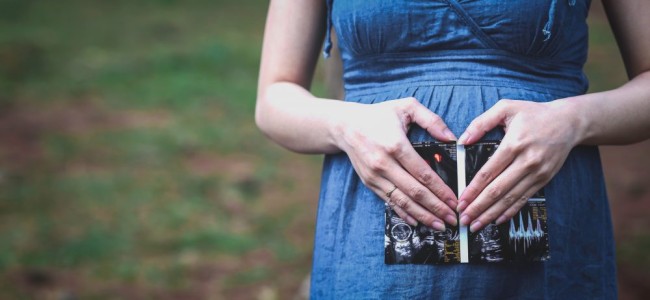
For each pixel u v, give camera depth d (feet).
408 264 4.68
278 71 5.47
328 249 5.05
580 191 4.84
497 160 4.46
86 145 24.70
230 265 15.92
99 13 48.47
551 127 4.49
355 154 4.70
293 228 18.19
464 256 4.60
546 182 4.53
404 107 4.70
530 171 4.45
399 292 4.69
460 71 4.83
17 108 28.73
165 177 21.80
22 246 16.44
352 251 4.87
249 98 31.40
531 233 4.58
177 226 18.15
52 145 24.49
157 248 16.75
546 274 4.65
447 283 4.64
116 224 17.99
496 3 4.75
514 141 4.44
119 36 42.19
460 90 4.81
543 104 4.61
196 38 42.96
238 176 22.11
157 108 29.78
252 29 46.98
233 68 36.52
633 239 15.75
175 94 31.53
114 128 26.89
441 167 4.61
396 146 4.51
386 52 4.99
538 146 4.43
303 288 13.99
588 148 4.95
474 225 4.54
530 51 4.83
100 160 23.25
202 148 24.95
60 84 32.17
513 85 4.81
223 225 18.31
